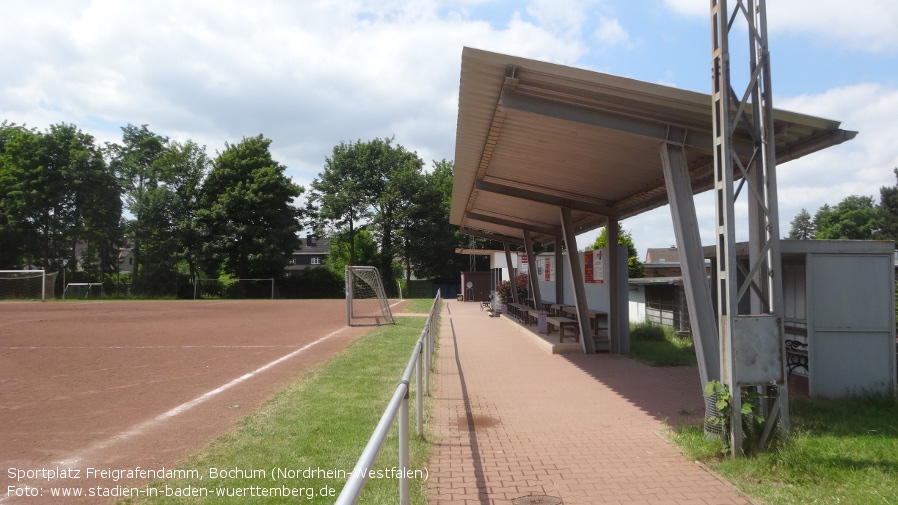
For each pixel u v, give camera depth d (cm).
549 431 645
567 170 1055
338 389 852
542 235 2266
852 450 537
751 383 522
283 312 2973
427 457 546
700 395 830
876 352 786
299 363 1157
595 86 614
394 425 651
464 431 646
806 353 859
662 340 1498
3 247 4566
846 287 792
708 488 465
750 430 526
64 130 4772
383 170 5831
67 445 587
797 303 896
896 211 4459
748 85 545
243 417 695
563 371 1048
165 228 4956
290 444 571
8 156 4638
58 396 843
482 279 4369
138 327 2078
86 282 4884
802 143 673
